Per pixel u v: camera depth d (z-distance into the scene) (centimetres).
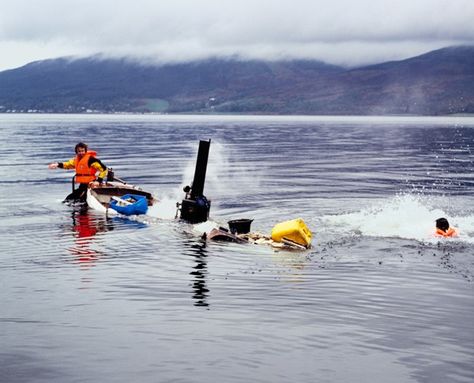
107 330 891
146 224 1817
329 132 10438
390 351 820
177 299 1051
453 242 1535
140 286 1137
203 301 1041
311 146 6269
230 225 1642
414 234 1630
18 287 1126
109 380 724
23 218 1928
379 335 880
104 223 1834
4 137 7538
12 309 990
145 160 4294
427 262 1336
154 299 1052
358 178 3234
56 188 2748
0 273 1234
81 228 1752
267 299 1055
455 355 807
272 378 733
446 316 968
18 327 903
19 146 5669
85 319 941
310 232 1628
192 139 7469
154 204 2156
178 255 1408
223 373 746
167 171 3547
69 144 6047
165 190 2722
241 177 3262
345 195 2530
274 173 3488
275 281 1177
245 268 1284
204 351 814
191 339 857
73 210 2094
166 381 721
